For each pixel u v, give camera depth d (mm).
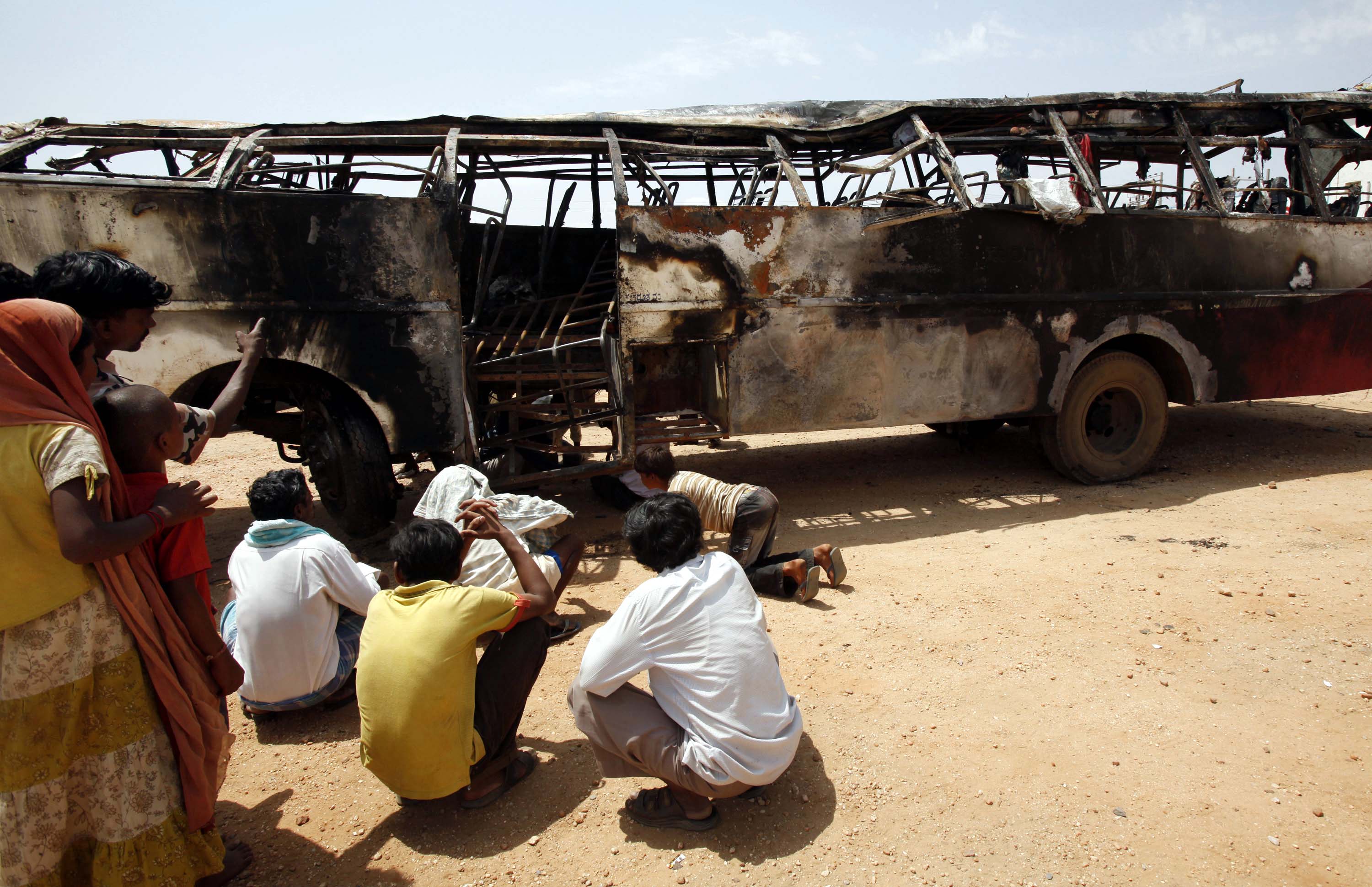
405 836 2695
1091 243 6473
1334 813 2660
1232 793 2771
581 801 2840
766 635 2611
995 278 6234
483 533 2887
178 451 2203
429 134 5730
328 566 3285
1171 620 4074
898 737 3141
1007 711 3301
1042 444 6883
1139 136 7422
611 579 4906
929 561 5066
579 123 5945
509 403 5781
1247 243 6953
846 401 5977
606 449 5746
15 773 1926
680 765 2482
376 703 2529
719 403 5883
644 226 5312
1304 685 3438
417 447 5234
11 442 1854
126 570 2035
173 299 4652
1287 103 7160
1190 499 6309
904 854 2531
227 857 2512
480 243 7961
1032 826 2637
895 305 5980
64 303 2127
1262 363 7164
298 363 5141
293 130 5531
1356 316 7418
